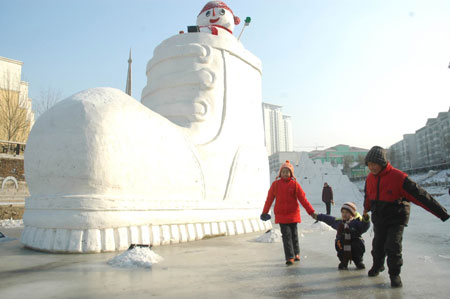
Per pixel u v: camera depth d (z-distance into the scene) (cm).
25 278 323
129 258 380
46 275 334
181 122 646
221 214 628
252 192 715
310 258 424
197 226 585
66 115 498
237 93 728
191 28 744
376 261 328
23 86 2866
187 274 338
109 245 463
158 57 728
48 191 495
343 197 2759
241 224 672
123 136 498
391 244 301
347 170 6116
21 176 1344
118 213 477
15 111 2319
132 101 548
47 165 487
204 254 444
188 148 598
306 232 709
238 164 688
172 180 554
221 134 669
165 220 532
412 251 457
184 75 675
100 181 472
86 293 274
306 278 323
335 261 405
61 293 274
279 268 366
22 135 2389
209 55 692
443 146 5069
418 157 6156
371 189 334
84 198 461
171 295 269
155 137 541
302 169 2959
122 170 489
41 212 491
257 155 750
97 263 389
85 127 480
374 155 323
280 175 418
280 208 408
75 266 373
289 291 280
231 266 375
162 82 692
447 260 399
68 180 473
